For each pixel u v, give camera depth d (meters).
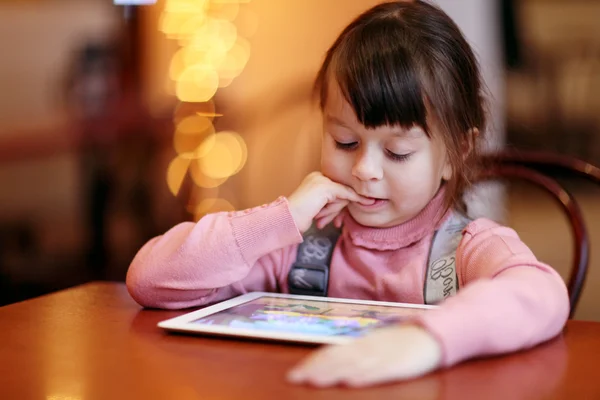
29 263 3.45
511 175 1.56
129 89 3.43
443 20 1.25
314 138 2.83
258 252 1.17
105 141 3.23
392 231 1.25
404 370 0.76
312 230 1.34
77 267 3.45
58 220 3.74
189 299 1.16
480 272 1.09
